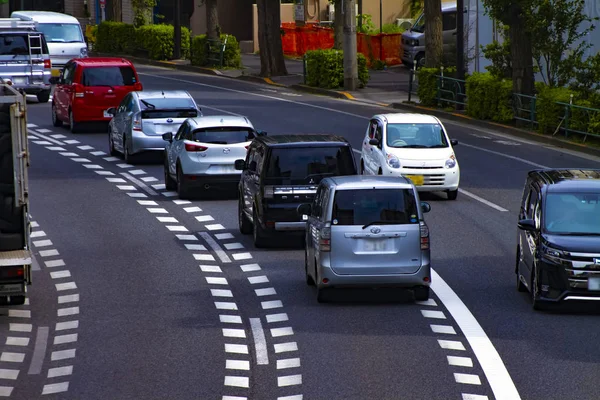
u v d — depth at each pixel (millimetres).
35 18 108500
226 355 28297
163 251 42094
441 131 53438
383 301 34000
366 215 32875
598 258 31281
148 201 53188
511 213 48875
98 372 27047
